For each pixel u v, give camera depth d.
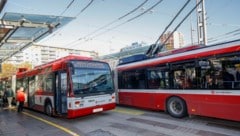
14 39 13.98
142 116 10.73
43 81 12.55
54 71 11.16
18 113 14.02
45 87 12.26
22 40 14.16
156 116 10.59
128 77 13.20
